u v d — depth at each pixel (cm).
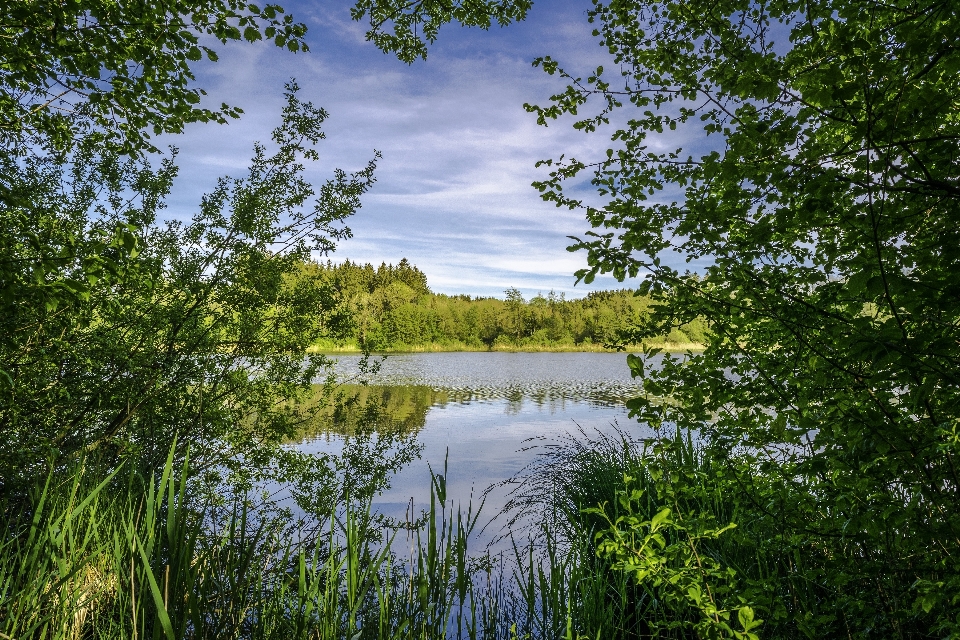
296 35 412
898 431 164
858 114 194
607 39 368
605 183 263
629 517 228
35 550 198
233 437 607
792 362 219
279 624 204
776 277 222
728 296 228
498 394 2284
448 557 204
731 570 217
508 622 334
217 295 616
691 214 214
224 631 184
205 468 589
